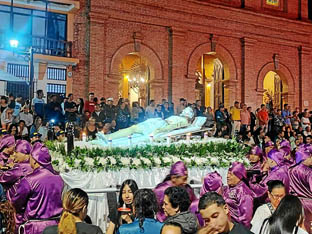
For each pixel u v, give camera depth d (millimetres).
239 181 5758
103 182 8547
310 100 25938
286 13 25500
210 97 26406
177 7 21656
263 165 7766
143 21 20797
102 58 19703
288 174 6637
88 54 19562
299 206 3805
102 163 8602
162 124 11164
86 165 8477
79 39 19516
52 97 16234
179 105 21328
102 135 10320
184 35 21797
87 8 19688
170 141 10758
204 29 22453
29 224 5410
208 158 9820
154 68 21141
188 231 4086
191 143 10531
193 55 22125
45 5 18578
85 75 19562
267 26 24406
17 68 18062
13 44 16094
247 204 5512
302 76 25594
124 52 20391
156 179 9062
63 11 19094
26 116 15195
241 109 21266
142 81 25469
